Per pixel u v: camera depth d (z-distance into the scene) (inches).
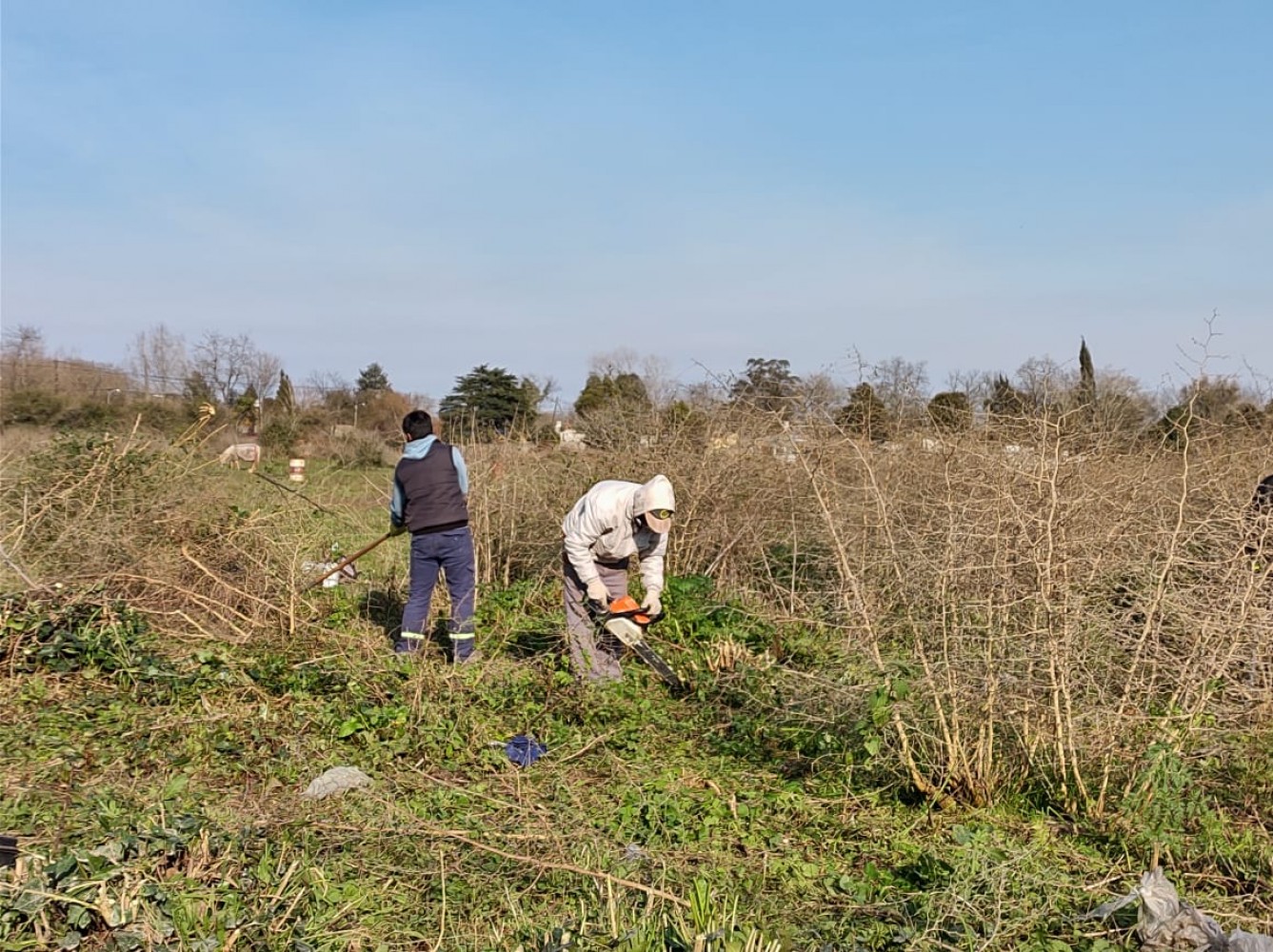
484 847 172.6
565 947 136.4
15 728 223.5
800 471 373.1
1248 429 354.6
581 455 424.5
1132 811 185.9
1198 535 227.0
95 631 273.7
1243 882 169.8
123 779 202.1
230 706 244.2
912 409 384.8
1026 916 154.1
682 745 235.8
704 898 150.4
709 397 423.5
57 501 340.2
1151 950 147.3
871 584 239.1
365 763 216.4
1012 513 207.5
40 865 147.5
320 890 156.3
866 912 158.2
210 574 323.6
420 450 300.0
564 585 285.7
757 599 343.0
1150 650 208.5
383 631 319.3
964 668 207.5
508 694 257.1
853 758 211.6
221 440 856.9
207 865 155.3
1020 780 202.5
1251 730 200.8
